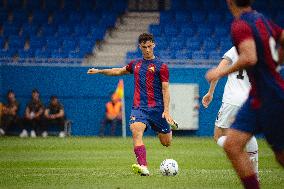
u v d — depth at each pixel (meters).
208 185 28.17
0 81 75.12
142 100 32.62
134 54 84.06
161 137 33.78
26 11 95.12
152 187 27.28
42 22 93.19
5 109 73.44
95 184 28.36
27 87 75.19
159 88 32.50
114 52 87.31
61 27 91.81
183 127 74.12
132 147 55.19
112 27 92.25
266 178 31.31
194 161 41.75
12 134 74.38
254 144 26.31
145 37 32.34
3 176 31.89
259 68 19.91
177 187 27.36
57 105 73.25
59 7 96.81
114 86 75.00
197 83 74.44
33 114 72.88
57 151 50.34
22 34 90.75
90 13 94.88
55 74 75.25
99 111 75.19
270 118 19.89
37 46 87.75
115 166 37.97
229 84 31.75
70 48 86.94
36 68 75.25
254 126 20.22
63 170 35.16
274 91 19.80
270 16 93.94
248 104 20.27
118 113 73.50
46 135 73.06
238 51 19.80
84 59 80.38
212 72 19.36
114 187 27.25
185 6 97.44
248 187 20.52
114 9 96.19
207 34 90.25
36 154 47.25
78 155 46.47
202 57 82.25
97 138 69.62
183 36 89.69
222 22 92.94
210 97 29.67
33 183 28.84
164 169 31.84
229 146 20.39
